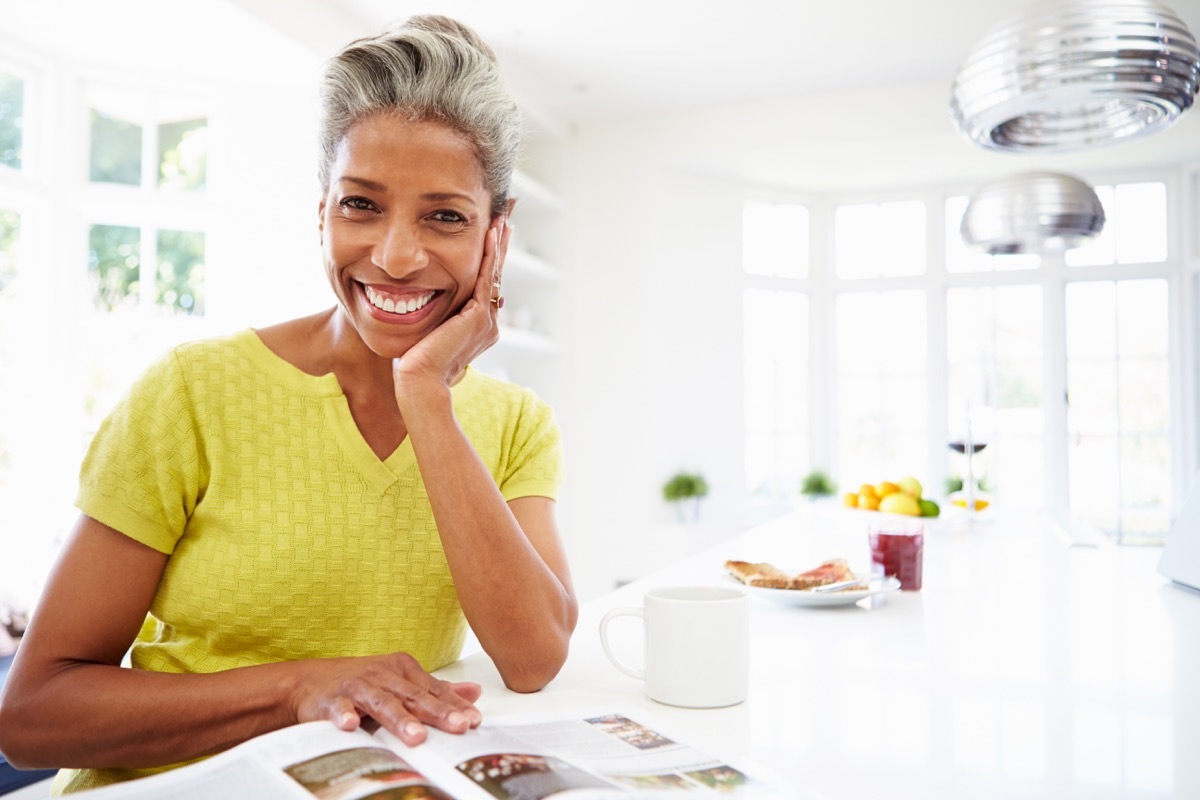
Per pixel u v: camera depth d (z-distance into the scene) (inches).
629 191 195.0
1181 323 200.5
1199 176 197.9
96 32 122.5
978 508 103.0
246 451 35.9
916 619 49.2
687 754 27.0
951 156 191.6
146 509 34.1
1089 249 207.6
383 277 33.9
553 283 194.4
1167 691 35.3
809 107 183.6
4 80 126.3
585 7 142.0
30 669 31.4
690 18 146.5
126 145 138.2
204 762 23.6
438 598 38.4
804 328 225.0
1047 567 68.1
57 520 130.0
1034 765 27.5
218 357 36.9
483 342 36.9
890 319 222.1
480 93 33.2
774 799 23.8
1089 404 209.0
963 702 34.1
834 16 145.8
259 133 141.3
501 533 34.3
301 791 21.6
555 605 35.5
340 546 36.4
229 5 114.1
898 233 221.1
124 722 29.4
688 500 196.4
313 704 27.9
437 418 34.4
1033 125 80.8
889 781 26.2
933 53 162.1
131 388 35.6
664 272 196.2
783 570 62.0
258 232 141.4
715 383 203.6
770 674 38.0
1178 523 60.3
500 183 35.6
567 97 183.5
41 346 130.3
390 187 32.6
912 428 220.5
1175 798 24.9
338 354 37.9
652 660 34.2
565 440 196.4
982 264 215.5
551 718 30.2
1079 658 40.7
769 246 220.7
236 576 35.3
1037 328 212.7
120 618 33.5
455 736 26.5
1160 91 65.9
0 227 126.3
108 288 136.9
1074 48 64.1
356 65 32.5
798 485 222.5
